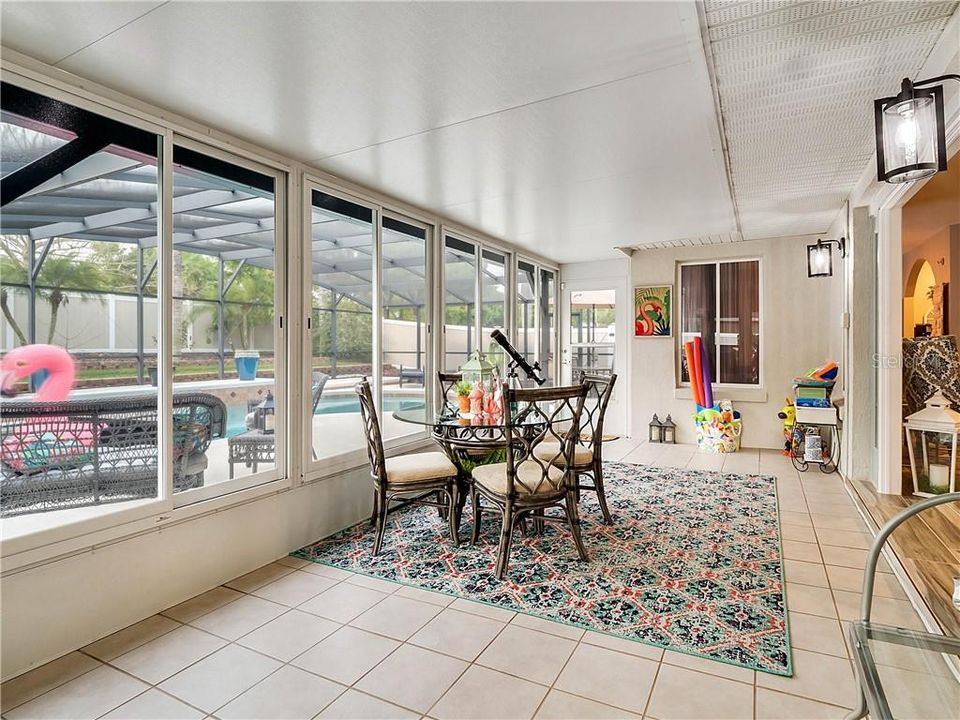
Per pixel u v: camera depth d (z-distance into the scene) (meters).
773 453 5.59
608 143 2.99
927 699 1.19
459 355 4.95
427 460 3.31
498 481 2.90
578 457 3.39
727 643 2.11
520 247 6.02
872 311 3.99
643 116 2.65
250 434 2.93
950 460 3.59
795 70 2.26
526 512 2.84
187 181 2.65
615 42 2.00
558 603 2.46
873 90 2.44
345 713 1.75
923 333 5.93
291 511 3.12
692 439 6.17
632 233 5.36
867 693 1.21
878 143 1.98
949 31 1.96
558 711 1.74
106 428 2.29
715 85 2.38
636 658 2.03
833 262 5.01
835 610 2.35
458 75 2.22
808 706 1.74
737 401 5.94
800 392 4.82
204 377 2.71
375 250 3.86
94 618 2.18
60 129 2.15
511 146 3.02
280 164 3.09
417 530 3.45
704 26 1.94
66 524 2.11
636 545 3.11
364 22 1.84
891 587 2.54
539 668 1.97
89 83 2.21
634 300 6.40
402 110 2.55
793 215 4.73
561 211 4.46
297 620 2.33
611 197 4.06
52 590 2.05
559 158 3.23
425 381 4.45
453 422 3.16
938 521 3.17
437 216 4.56
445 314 4.68
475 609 2.41
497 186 3.77
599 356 6.94
